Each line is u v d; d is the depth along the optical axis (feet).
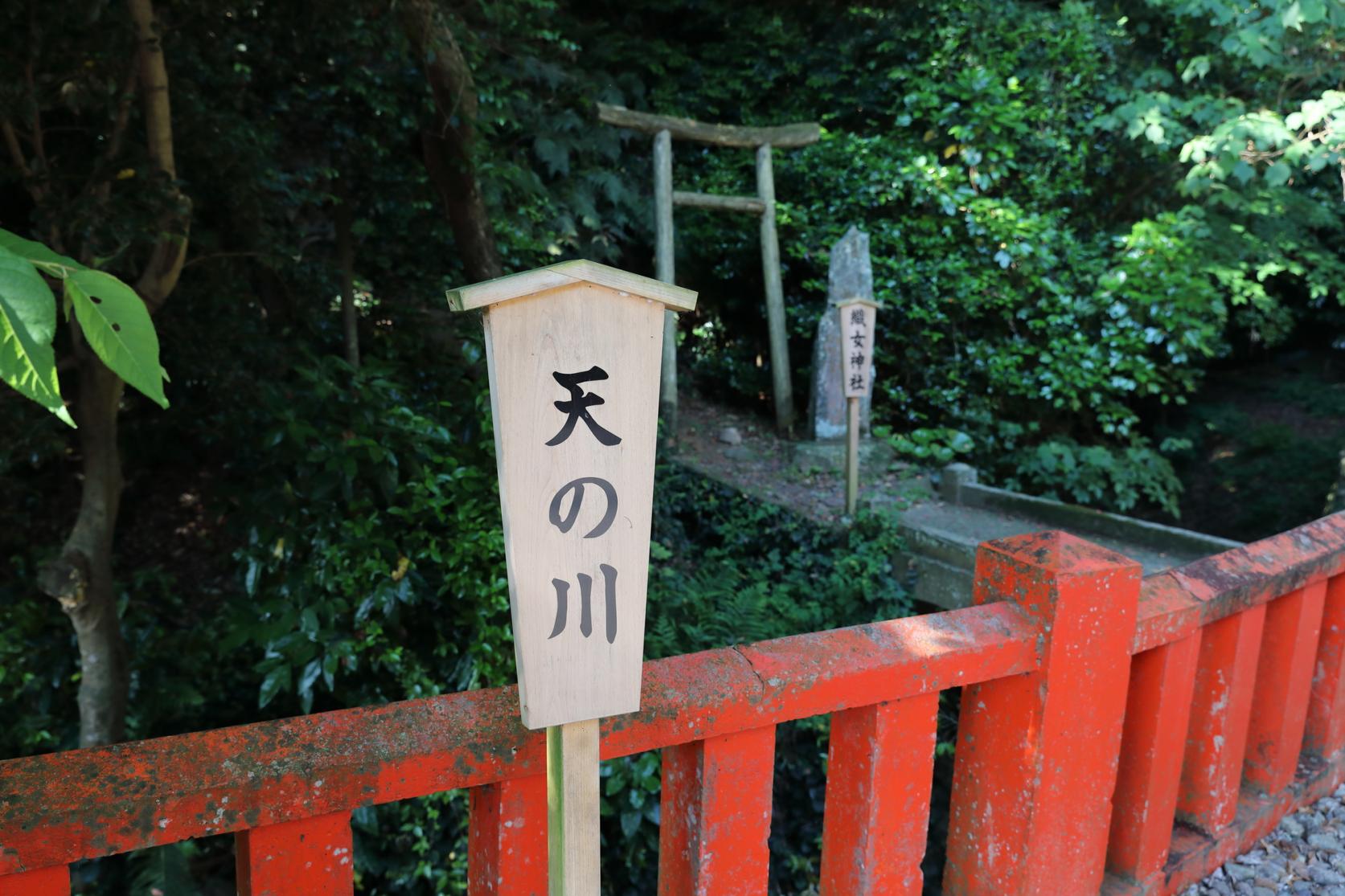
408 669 13.30
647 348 3.34
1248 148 18.53
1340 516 7.83
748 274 30.58
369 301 22.13
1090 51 28.04
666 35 32.91
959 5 28.45
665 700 4.16
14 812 3.01
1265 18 18.20
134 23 10.00
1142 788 6.32
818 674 4.56
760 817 4.66
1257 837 7.48
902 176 27.30
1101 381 25.48
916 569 18.94
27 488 16.88
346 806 3.56
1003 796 5.65
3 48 9.78
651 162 30.35
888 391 27.53
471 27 20.67
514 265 23.00
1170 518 27.40
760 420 28.84
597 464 3.32
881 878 5.18
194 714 14.62
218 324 14.76
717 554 20.62
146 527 19.39
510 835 4.01
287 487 13.57
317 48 14.66
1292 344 32.86
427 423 14.49
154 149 10.36
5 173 10.28
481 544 13.74
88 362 10.68
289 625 12.34
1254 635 6.89
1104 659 5.57
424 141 17.39
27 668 14.06
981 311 27.02
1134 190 29.19
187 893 11.43
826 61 31.35
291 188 17.94
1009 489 25.20
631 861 13.15
